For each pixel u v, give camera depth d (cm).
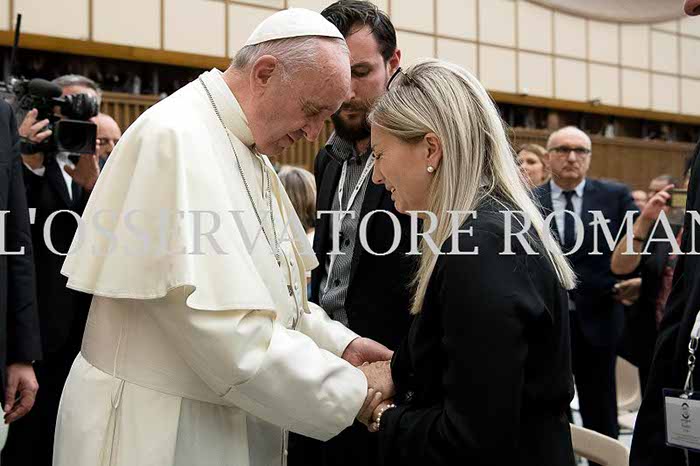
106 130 380
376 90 235
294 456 260
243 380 176
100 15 788
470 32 1027
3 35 751
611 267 421
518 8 1077
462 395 150
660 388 185
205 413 187
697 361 172
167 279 169
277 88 191
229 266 175
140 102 866
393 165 174
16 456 314
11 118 260
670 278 368
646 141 1256
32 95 315
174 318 175
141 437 180
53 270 310
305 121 195
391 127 173
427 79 173
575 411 481
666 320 190
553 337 160
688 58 1278
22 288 255
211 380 178
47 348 307
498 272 152
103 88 860
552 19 1116
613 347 427
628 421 448
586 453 227
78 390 189
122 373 184
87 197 322
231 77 198
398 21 956
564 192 461
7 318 254
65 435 187
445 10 995
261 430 205
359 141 251
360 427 235
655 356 188
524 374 157
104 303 191
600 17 1151
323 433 187
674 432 169
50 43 773
